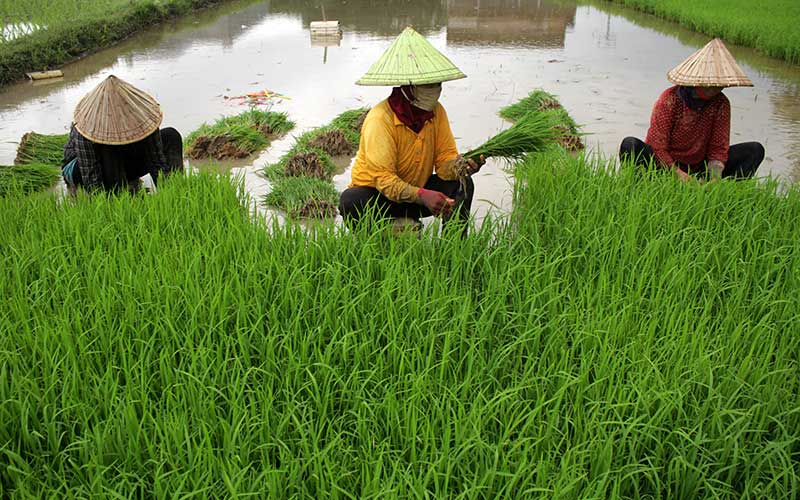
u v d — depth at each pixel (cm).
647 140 571
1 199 500
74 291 377
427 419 278
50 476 258
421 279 392
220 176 531
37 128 820
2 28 1223
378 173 444
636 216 456
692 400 301
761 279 403
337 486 245
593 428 283
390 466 270
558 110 793
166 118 861
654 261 410
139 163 553
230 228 437
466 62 1219
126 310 349
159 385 315
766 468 275
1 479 268
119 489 249
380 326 351
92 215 462
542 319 367
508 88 1012
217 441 278
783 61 1192
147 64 1196
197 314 351
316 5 2005
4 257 416
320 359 316
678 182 507
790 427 287
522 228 452
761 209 472
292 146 722
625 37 1485
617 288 383
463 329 337
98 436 262
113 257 398
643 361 313
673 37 1480
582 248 435
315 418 299
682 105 546
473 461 271
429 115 451
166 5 1698
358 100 946
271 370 319
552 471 268
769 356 315
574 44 1407
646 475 261
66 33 1245
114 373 318
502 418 285
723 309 369
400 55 426
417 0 2097
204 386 294
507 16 1780
